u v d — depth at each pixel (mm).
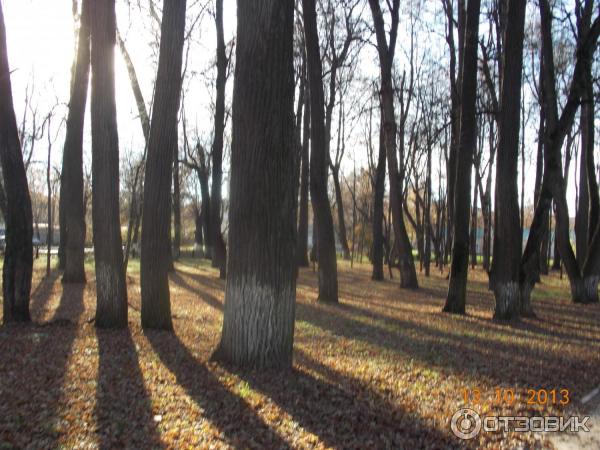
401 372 7406
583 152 24703
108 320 9750
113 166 9594
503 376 7422
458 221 14312
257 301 6676
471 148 14195
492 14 20500
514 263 12875
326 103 31609
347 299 17125
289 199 6684
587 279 18438
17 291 9969
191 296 16156
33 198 58875
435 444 4977
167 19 9672
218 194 23094
